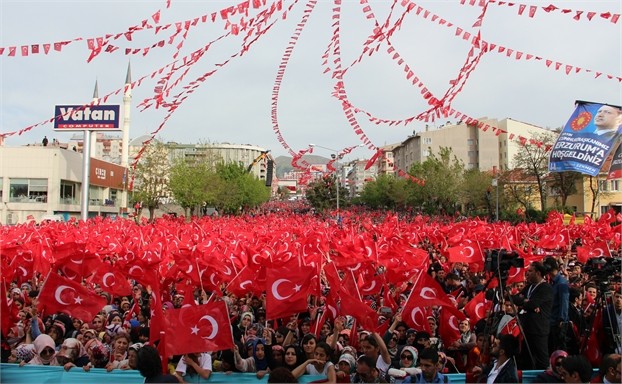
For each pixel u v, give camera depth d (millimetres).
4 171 52094
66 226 28219
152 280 11664
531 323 7750
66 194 55469
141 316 11039
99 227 28109
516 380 6859
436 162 60344
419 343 8602
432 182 58219
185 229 29594
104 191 64688
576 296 10336
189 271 12656
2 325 9492
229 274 13180
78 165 56781
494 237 21734
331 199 75875
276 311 9227
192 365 7691
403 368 7395
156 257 14984
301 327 10180
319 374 7449
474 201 56969
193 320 7734
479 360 8336
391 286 14070
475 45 11133
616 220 29625
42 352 8344
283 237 22766
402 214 67688
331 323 10367
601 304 8844
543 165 50500
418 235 27109
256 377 7824
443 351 8797
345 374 7609
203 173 62250
